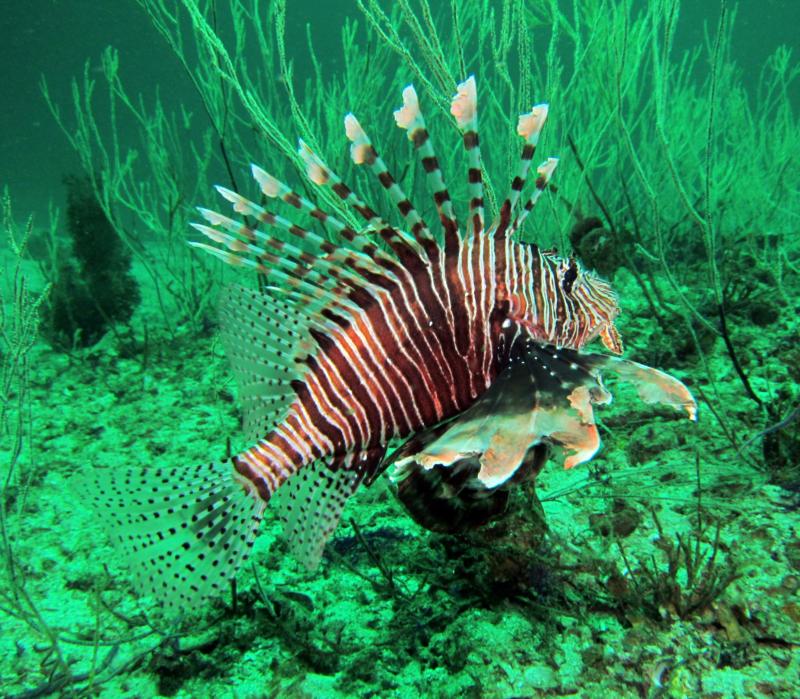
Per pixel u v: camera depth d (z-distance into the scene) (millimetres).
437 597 454
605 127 896
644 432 585
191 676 424
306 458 334
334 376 328
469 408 312
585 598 423
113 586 513
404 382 325
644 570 420
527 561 430
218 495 340
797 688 348
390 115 1087
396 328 322
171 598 336
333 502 351
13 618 489
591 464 559
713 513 475
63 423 815
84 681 428
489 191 589
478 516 347
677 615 400
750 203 1090
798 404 536
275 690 407
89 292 1190
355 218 594
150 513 342
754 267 938
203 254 1312
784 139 1132
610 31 825
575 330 357
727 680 358
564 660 388
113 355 1055
